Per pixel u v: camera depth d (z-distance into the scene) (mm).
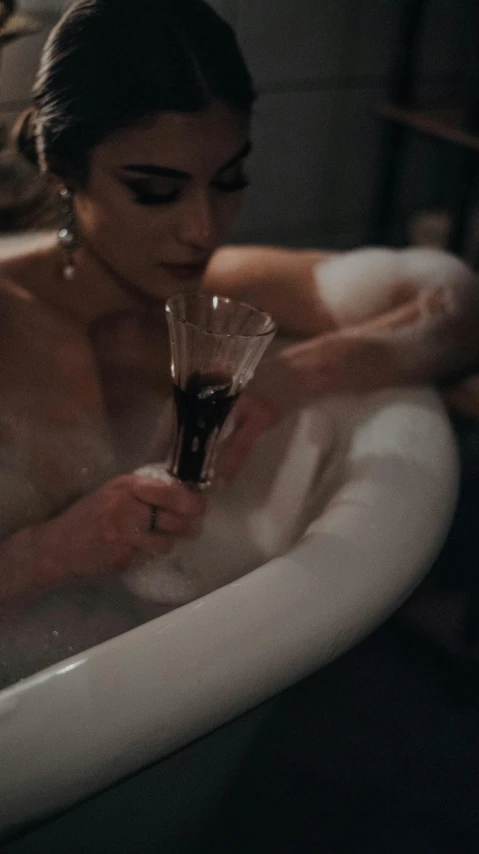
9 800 543
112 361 1085
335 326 1211
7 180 1254
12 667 853
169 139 811
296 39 1814
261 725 875
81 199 908
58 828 689
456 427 1980
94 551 816
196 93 798
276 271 1215
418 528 805
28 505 921
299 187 2014
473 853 1188
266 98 1840
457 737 1358
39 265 1020
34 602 859
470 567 1595
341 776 1280
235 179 888
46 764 556
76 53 822
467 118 1767
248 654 644
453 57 2098
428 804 1252
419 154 2168
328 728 1352
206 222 865
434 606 1502
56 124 855
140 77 793
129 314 1044
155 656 618
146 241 884
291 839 1188
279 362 1075
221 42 823
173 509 809
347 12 1855
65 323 1003
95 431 998
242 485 1050
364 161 2088
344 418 1042
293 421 1047
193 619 650
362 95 1986
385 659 1484
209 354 712
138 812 768
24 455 937
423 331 1108
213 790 889
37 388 962
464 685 1413
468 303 1149
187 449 783
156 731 597
